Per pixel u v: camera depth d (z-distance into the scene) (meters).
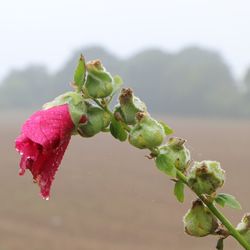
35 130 2.46
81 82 2.59
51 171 2.47
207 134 69.69
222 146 51.31
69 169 34.62
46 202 30.64
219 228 2.72
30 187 34.34
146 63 126.38
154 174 32.53
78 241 23.47
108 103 2.63
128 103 2.63
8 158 46.19
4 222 26.95
